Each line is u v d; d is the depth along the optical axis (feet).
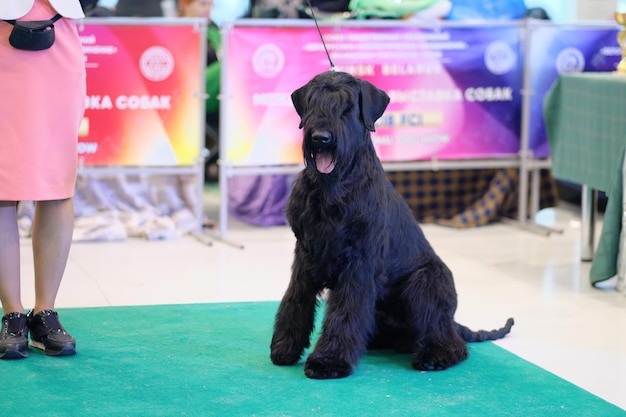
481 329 14.58
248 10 25.45
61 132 12.48
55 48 12.28
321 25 21.13
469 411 10.77
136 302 15.88
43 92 12.24
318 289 12.37
